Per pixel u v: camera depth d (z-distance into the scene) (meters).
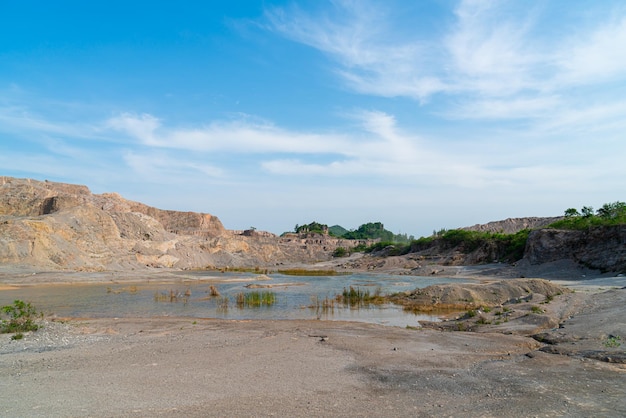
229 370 10.94
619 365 11.45
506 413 7.78
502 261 70.75
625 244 46.31
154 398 8.51
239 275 66.94
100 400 8.34
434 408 8.08
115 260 71.25
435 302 29.81
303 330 18.08
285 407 8.04
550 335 15.63
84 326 19.12
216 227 144.88
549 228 65.62
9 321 18.80
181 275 64.19
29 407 7.88
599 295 24.52
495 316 21.52
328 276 67.94
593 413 7.74
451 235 91.75
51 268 56.25
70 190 105.69
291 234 197.62
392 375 10.61
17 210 77.81
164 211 140.50
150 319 22.52
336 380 10.10
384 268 87.25
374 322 22.59
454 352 13.55
